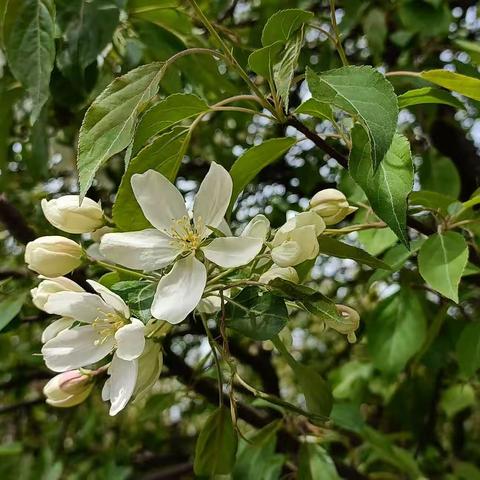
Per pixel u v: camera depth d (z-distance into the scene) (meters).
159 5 0.22
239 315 0.13
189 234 0.13
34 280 0.22
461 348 0.22
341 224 0.31
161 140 0.14
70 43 0.20
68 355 0.13
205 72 0.23
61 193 0.31
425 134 0.28
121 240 0.13
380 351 0.23
